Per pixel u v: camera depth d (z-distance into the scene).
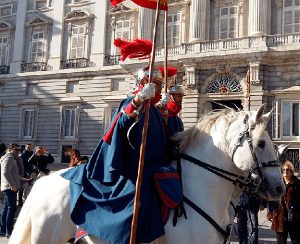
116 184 3.80
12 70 35.75
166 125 4.20
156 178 3.73
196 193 3.76
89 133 32.09
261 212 15.30
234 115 4.02
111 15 32.91
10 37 36.66
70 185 4.04
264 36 25.72
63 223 3.97
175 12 30.14
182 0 29.84
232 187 3.96
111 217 3.64
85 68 32.62
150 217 3.59
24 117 34.81
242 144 3.78
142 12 30.06
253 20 26.56
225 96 26.12
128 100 3.98
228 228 3.89
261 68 25.58
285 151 4.43
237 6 28.33
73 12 34.06
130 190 3.69
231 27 28.34
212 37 28.77
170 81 4.82
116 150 3.68
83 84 32.84
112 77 31.86
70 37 34.22
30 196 4.33
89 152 31.86
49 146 33.47
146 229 3.56
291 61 25.20
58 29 34.56
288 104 25.27
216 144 3.91
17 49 35.84
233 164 3.87
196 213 3.67
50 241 4.00
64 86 33.59
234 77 26.25
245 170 3.77
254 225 8.57
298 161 24.78
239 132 3.81
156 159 3.91
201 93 26.91
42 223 4.03
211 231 3.65
